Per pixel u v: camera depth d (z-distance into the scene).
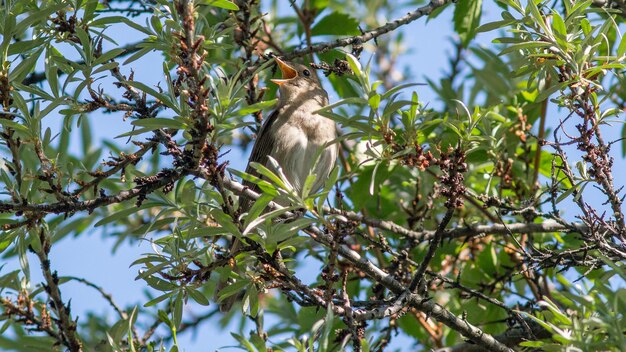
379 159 9.30
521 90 13.06
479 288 12.83
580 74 9.14
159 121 8.35
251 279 9.52
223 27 11.48
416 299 10.06
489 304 12.75
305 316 12.95
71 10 10.00
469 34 13.35
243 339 8.80
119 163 9.40
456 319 10.32
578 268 11.81
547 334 11.16
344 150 15.06
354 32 13.62
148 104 10.54
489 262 13.10
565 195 9.78
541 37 9.41
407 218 13.06
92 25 9.98
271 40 13.72
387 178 13.02
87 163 12.40
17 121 9.20
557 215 10.39
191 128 8.43
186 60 8.17
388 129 9.12
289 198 8.40
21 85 9.29
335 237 8.66
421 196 13.57
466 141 9.28
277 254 8.98
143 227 11.15
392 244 13.70
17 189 9.12
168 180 8.88
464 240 12.24
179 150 8.85
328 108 8.91
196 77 8.20
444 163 9.14
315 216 8.59
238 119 11.55
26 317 10.19
